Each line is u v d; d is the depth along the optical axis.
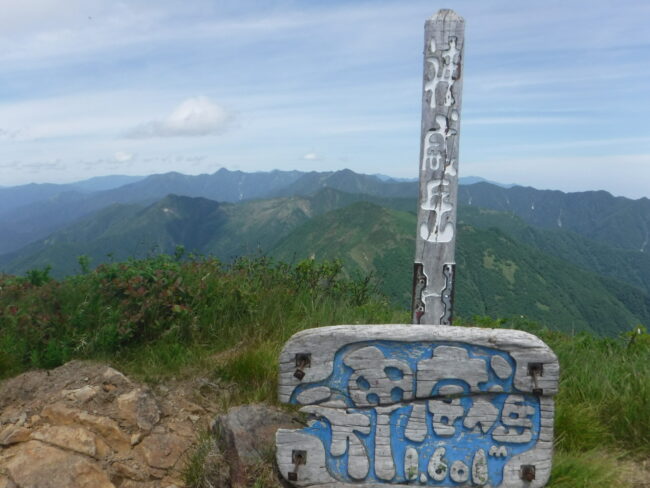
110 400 3.76
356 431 3.13
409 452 3.11
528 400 3.09
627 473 3.66
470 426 3.10
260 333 5.32
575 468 3.42
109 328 4.79
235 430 3.43
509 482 3.08
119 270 5.57
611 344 6.06
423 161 4.29
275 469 3.24
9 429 3.40
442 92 4.20
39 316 4.95
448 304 4.37
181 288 5.39
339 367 3.14
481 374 3.08
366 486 3.11
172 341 5.02
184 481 3.24
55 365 4.56
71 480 3.04
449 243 4.32
